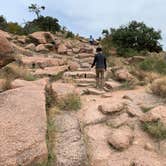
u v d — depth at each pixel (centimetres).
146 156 607
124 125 746
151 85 1078
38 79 1165
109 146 651
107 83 1275
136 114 793
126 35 2769
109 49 2494
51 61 1595
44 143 572
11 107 689
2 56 798
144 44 2766
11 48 817
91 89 1136
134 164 577
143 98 970
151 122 740
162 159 604
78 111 827
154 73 1428
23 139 564
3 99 737
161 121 739
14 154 523
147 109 849
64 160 570
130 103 874
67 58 1984
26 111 676
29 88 845
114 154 623
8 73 1058
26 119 639
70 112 811
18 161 515
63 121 731
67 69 1546
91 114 800
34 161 534
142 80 1376
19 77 1077
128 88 1235
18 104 707
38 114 672
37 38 2392
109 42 2738
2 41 789
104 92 1134
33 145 555
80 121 760
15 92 789
